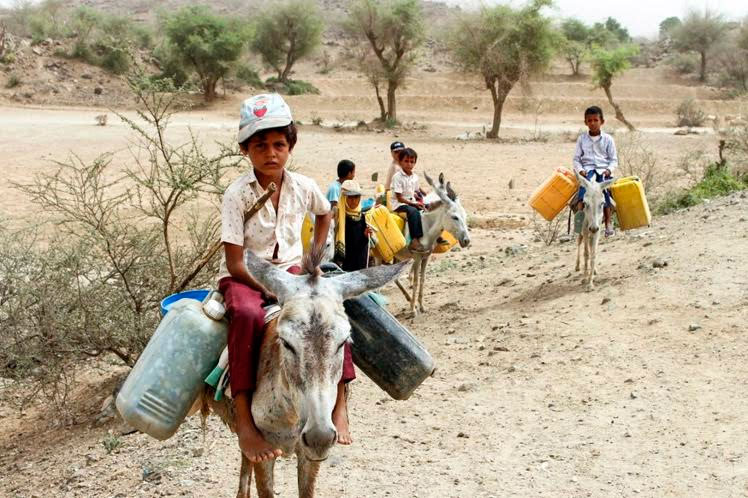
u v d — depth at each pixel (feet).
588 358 28.19
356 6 182.70
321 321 12.87
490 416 24.81
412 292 41.47
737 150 64.49
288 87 250.98
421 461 22.18
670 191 58.90
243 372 14.92
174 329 15.64
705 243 38.37
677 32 309.42
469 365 29.68
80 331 30.89
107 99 218.59
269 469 16.19
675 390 24.67
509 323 33.71
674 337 28.55
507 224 72.13
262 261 14.01
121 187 85.81
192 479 22.34
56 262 30.89
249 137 15.88
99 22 267.39
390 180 42.50
